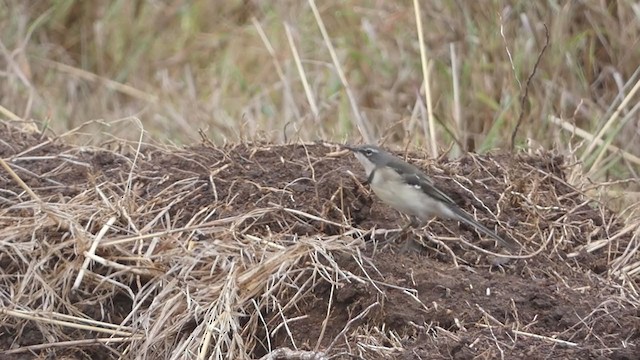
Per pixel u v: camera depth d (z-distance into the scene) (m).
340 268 9.87
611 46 14.72
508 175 11.54
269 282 9.69
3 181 11.26
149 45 19.12
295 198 10.81
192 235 10.26
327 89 16.34
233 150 11.73
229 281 9.55
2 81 17.28
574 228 11.06
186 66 18.44
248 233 10.40
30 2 19.12
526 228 10.85
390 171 10.20
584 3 14.77
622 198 12.93
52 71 18.42
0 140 12.17
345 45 16.89
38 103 17.03
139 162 11.61
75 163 11.66
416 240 10.51
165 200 10.81
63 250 10.09
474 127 14.82
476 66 14.95
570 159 12.76
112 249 10.03
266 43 16.44
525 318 9.42
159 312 9.58
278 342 9.55
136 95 17.88
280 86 16.80
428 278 9.77
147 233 10.24
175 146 12.19
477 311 9.42
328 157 11.54
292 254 9.84
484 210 11.02
